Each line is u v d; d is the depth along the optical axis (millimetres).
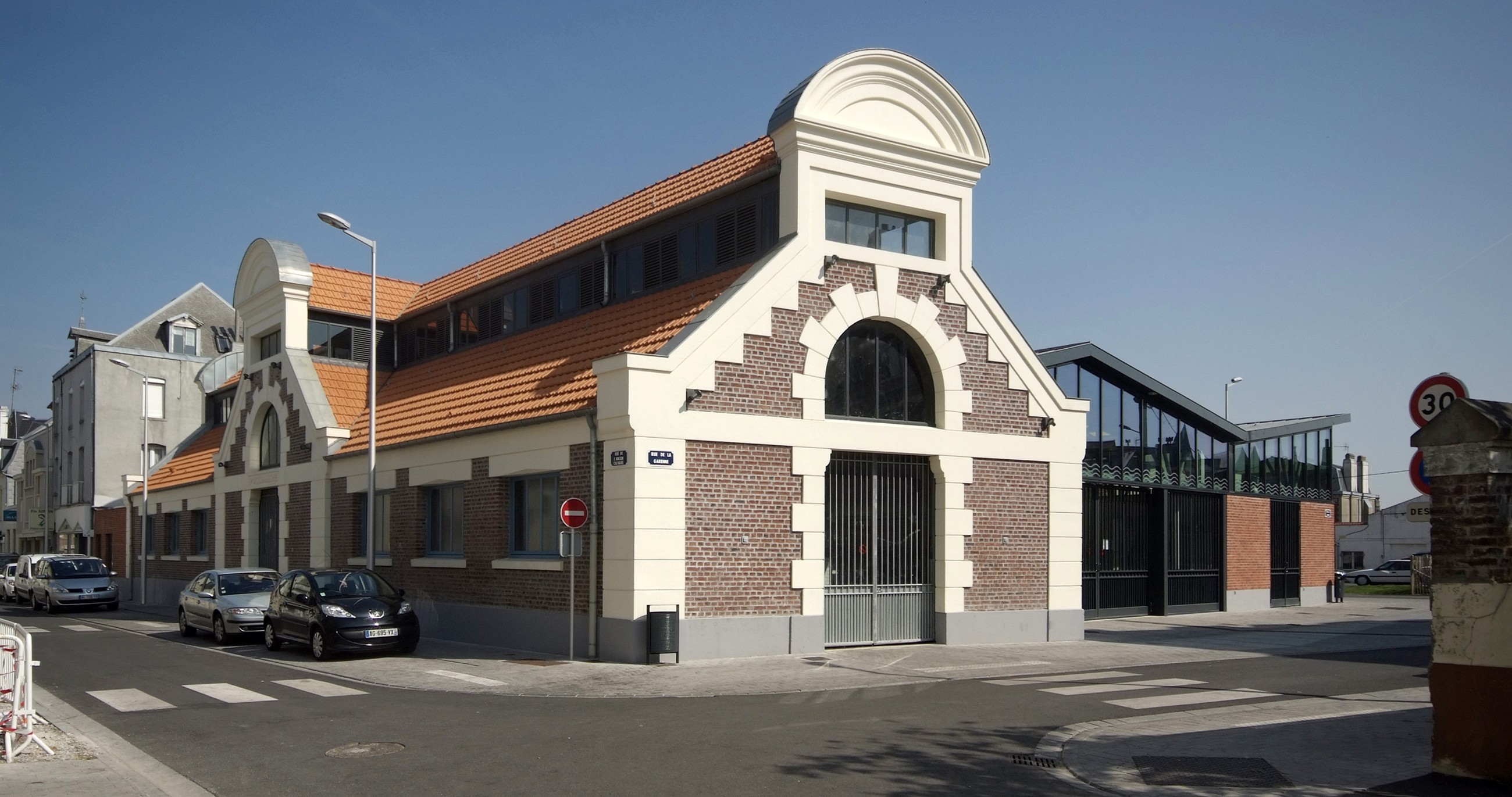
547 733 10641
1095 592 26922
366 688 14273
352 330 29953
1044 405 20953
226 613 20609
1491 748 8398
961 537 19562
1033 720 11523
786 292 17969
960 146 20125
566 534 16531
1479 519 8477
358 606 17719
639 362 16312
